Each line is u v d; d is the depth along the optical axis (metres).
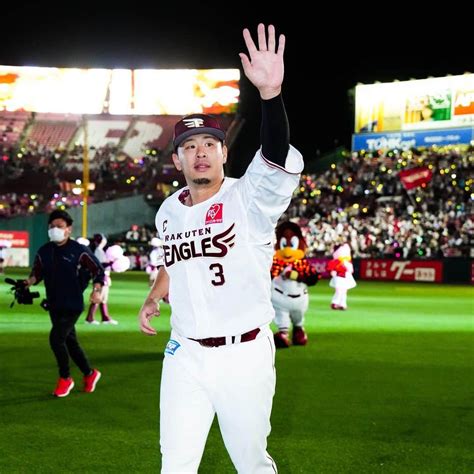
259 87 8.12
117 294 58.38
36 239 118.31
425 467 13.50
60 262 18.77
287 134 8.27
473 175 103.81
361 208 108.06
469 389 20.61
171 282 9.26
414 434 15.73
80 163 130.88
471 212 98.25
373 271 94.94
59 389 19.11
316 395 19.55
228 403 8.87
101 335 32.06
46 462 13.52
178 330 9.16
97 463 13.49
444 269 88.38
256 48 8.26
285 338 28.53
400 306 50.34
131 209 122.75
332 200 112.50
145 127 138.00
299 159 8.45
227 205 8.83
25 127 137.75
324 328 35.91
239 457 9.05
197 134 8.96
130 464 13.46
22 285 18.89
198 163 8.93
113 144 136.00
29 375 22.05
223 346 8.87
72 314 19.06
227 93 135.00
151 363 24.45
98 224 119.75
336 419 16.95
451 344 30.33
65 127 139.12
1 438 15.06
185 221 9.03
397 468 13.42
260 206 8.64
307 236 102.06
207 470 13.40
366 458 13.99
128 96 136.62
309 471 13.22
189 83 135.75
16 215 119.75
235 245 8.80
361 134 115.50
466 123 107.25
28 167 128.88
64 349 19.05
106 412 17.34
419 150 114.75
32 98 136.50
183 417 8.91
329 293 64.88
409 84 111.44
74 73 136.88
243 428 8.91
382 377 22.34
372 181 112.19
